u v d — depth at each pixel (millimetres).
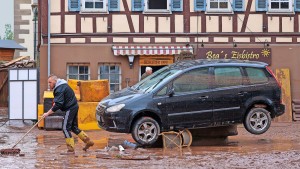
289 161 13867
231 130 17859
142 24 26906
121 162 13727
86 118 22094
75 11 26688
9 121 23656
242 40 27156
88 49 26688
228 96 17188
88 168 12836
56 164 13367
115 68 26906
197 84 17000
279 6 27344
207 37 27031
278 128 22625
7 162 13648
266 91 17562
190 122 16875
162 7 27047
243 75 17422
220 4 27172
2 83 33969
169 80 16812
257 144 17438
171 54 26625
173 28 26984
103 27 26797
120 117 16422
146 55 26703
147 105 16531
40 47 26625
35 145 17156
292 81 27062
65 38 26656
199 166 13172
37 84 23422
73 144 15477
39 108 22016
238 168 12922
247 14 27219
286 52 27203
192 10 27047
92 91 22469
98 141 18172
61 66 26656
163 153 15453
